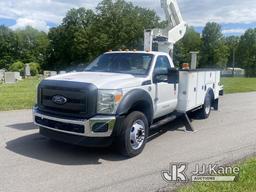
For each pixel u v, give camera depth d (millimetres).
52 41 87062
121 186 4770
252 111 12422
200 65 95750
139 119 6262
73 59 78625
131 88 6141
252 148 6965
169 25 12305
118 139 5961
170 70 7188
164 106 7441
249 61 93875
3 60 86750
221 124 9633
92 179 5000
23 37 90438
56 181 4863
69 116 5754
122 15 67250
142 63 7160
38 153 6148
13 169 5277
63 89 5812
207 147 6996
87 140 5723
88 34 70875
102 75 6453
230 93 20031
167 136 7938
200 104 9695
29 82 28750
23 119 9289
